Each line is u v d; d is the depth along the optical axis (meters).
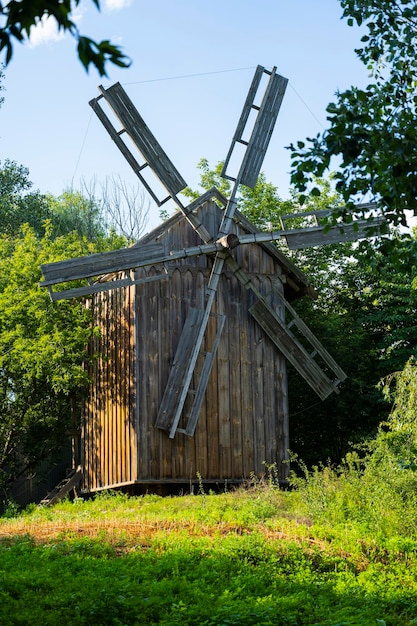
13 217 46.56
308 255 36.19
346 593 12.09
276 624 9.77
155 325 23.75
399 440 18.11
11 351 26.52
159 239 23.81
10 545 14.50
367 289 35.41
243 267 25.03
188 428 23.44
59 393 28.77
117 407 24.48
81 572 11.86
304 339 33.12
